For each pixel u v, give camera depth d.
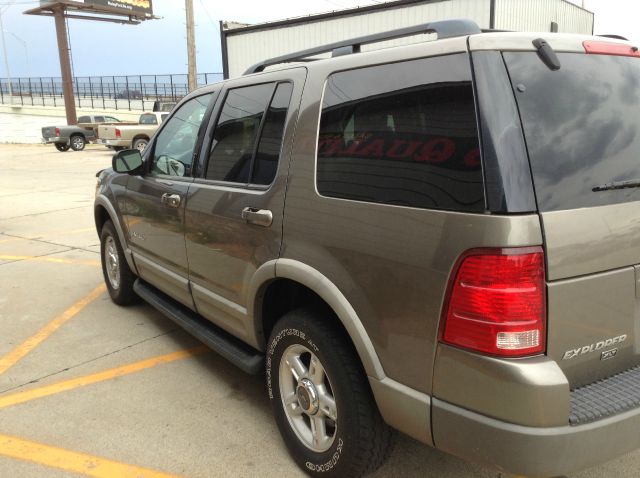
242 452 2.94
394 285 2.11
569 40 2.17
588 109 2.08
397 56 2.25
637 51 2.40
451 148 1.96
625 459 2.83
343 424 2.40
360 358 2.28
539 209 1.84
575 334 1.95
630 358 2.17
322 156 2.49
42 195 12.73
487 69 1.93
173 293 3.90
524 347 1.84
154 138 4.18
